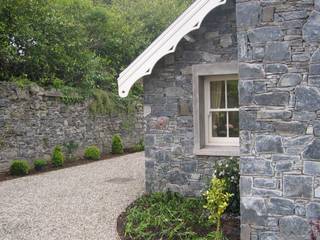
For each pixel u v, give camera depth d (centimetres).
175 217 543
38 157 1095
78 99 1247
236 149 652
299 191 417
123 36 1686
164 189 696
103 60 1556
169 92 690
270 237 430
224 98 689
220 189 469
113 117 1442
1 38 1086
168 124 692
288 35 418
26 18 1152
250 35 432
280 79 422
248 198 439
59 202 690
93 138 1330
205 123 693
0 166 974
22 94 1040
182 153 682
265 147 430
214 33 659
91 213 612
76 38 1316
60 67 1266
